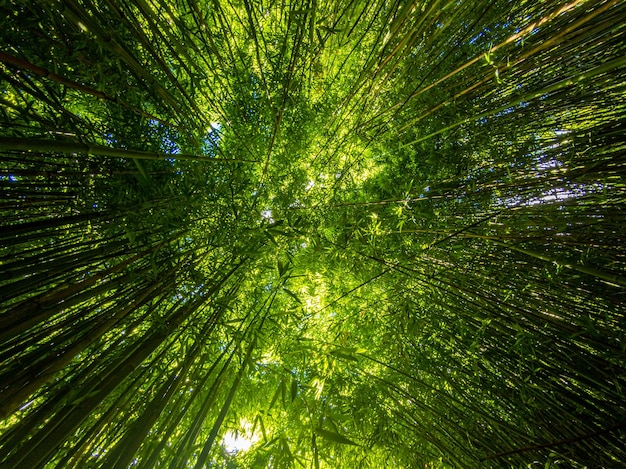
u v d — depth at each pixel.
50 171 1.45
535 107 2.59
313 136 3.27
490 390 2.35
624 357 1.74
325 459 2.07
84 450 1.30
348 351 2.09
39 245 1.80
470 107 2.83
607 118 2.28
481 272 2.65
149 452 1.55
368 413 2.34
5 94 1.66
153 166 1.98
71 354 1.25
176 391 1.64
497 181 2.69
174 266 2.10
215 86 2.84
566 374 2.03
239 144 2.80
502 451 2.04
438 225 2.84
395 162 3.39
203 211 2.21
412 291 2.89
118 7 1.49
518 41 2.06
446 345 2.84
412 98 2.88
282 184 3.03
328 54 3.34
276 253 2.57
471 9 2.27
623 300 2.02
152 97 1.88
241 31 3.06
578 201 2.23
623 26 1.67
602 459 1.72
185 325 2.02
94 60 1.47
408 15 2.10
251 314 2.66
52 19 1.29
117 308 1.62
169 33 1.75
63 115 1.51
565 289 2.23
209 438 1.51
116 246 1.79
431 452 2.32
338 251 2.85
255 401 2.33
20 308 1.26
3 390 1.09
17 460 1.03
